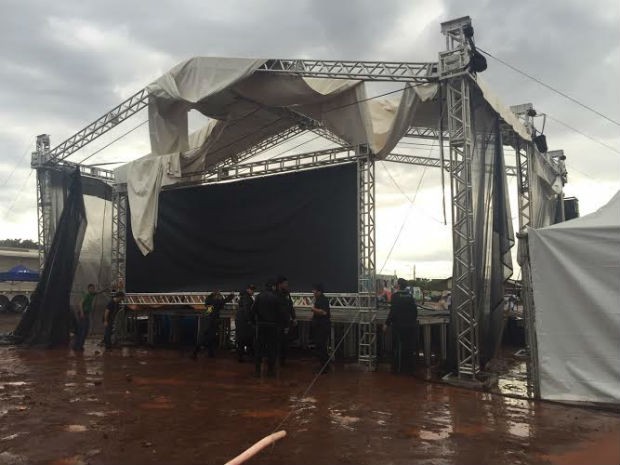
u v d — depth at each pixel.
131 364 12.05
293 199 13.70
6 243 64.00
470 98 10.64
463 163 10.30
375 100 13.54
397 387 9.32
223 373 10.78
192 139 16.20
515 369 12.00
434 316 13.89
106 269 18.88
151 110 14.85
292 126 15.62
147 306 16.14
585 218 8.04
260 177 14.41
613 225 7.51
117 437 6.11
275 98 12.80
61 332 15.45
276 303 10.45
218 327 14.55
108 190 19.38
